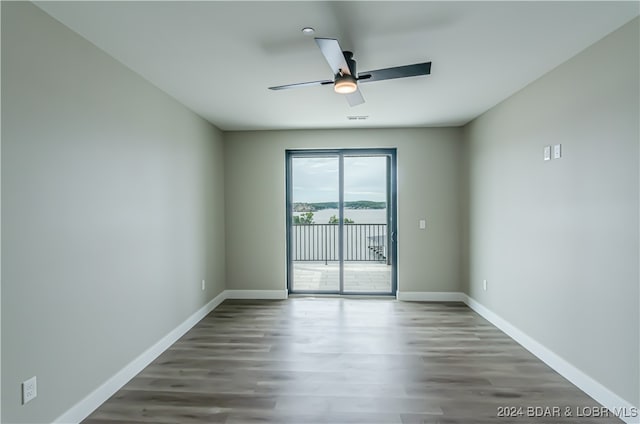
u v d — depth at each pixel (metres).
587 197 2.53
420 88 3.34
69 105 2.18
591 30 2.26
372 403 2.41
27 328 1.89
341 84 2.45
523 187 3.38
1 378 1.75
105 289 2.50
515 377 2.77
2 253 1.75
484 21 2.14
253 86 3.24
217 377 2.79
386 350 3.30
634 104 2.14
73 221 2.21
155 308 3.19
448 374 2.82
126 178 2.77
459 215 5.01
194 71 2.88
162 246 3.33
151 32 2.24
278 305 4.82
